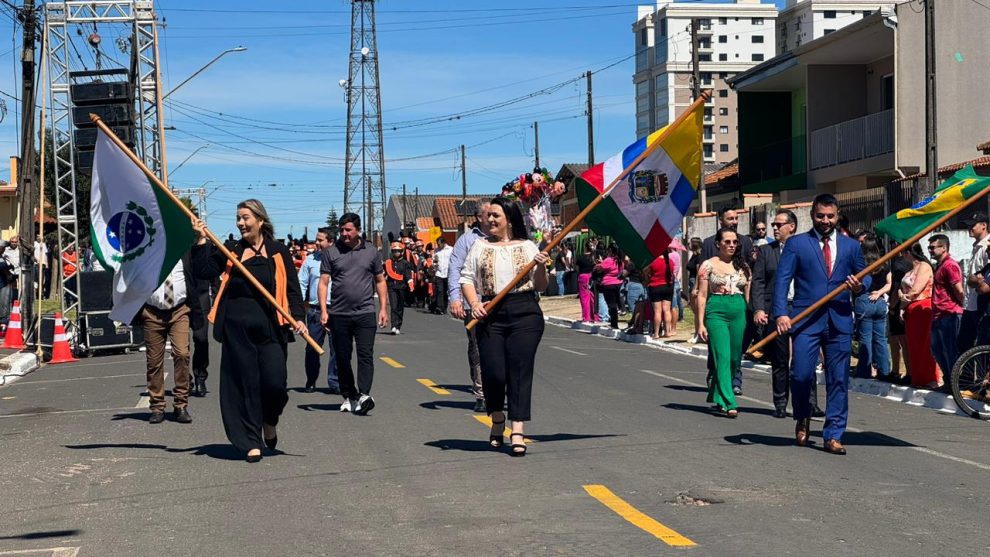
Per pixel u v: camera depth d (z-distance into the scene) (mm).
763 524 6891
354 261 11812
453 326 28016
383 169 62125
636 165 10008
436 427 11023
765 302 11844
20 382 16969
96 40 24359
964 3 29859
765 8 139125
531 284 9289
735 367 11984
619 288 25422
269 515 7270
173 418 12016
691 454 9438
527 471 8648
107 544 6617
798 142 36250
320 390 14312
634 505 7434
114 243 9766
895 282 14180
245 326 9164
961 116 29984
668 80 135875
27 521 7301
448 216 90188
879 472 8680
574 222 9766
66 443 10508
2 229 46188
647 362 18312
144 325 11617
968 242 18953
